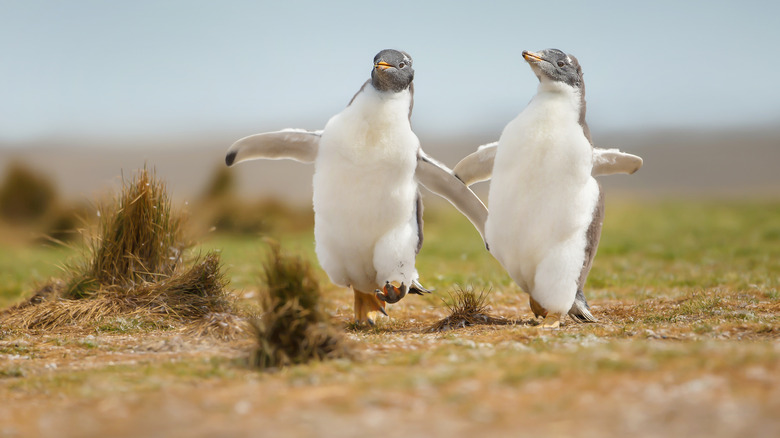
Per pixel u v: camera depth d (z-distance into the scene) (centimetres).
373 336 1250
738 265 2334
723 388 723
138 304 1397
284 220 3691
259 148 1431
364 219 1309
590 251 1332
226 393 805
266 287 1011
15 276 2292
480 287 1931
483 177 1494
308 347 970
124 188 1504
